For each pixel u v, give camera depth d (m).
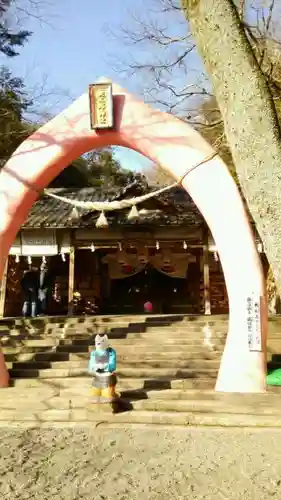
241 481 5.26
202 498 4.80
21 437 7.18
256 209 4.07
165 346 11.94
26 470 5.74
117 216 16.84
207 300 16.45
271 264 3.95
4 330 13.88
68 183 29.17
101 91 9.87
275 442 6.73
